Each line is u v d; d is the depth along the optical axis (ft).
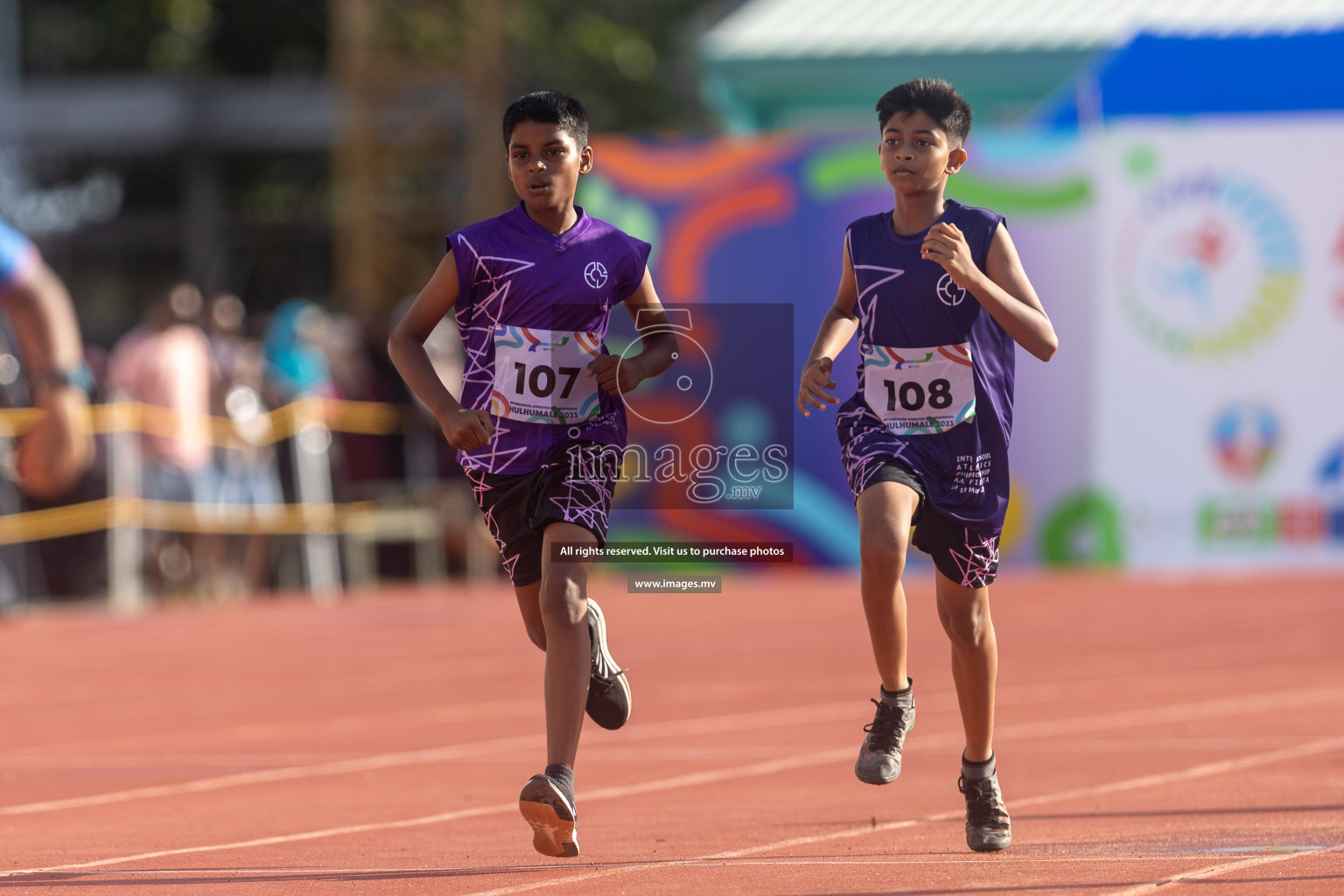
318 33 363.56
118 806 56.90
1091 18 177.17
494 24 318.86
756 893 38.42
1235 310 136.87
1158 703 78.38
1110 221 136.98
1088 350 137.69
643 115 346.54
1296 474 136.98
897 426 43.80
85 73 365.20
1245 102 157.07
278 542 145.07
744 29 184.85
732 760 65.41
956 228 42.65
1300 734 67.46
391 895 39.37
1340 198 135.44
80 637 116.16
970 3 184.24
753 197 135.64
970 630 43.91
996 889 38.19
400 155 326.03
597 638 45.47
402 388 153.17
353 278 324.39
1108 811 50.98
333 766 65.72
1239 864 40.55
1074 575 138.21
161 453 131.03
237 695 88.94
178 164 357.61
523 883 40.55
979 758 44.57
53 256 348.18
